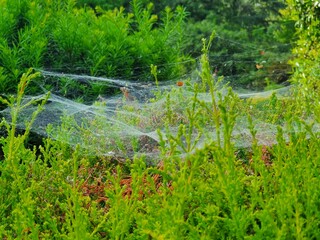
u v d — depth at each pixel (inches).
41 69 240.2
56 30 252.8
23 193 117.3
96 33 256.4
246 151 159.2
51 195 134.6
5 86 227.1
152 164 167.8
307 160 113.5
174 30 285.4
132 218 118.8
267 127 177.6
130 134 182.4
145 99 244.4
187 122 190.9
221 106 103.0
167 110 194.7
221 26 719.1
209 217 104.3
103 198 132.8
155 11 698.2
